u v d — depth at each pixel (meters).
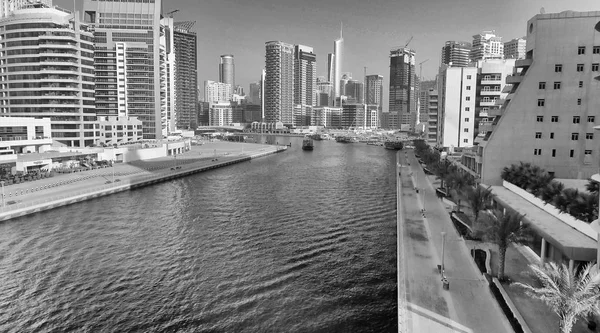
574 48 73.62
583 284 30.52
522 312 37.00
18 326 41.25
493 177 80.31
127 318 42.69
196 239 67.62
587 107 74.19
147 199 98.81
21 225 74.44
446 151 142.38
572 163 75.81
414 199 91.50
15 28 157.00
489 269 46.72
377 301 46.28
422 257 52.53
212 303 45.72
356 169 161.38
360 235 70.56
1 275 52.53
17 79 158.62
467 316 37.28
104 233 70.38
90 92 168.62
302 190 113.75
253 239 67.88
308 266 56.28
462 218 69.81
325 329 40.59
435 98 184.12
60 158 134.75
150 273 53.56
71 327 41.09
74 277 52.16
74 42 161.75
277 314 43.38
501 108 85.38
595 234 42.09
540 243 49.75
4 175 113.50
